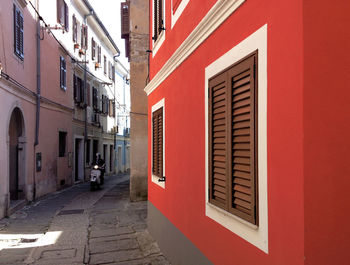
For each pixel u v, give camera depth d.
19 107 10.34
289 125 2.17
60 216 9.31
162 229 6.01
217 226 3.42
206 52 3.75
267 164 2.45
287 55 2.20
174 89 5.20
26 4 10.88
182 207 4.73
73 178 17.22
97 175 14.99
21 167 11.01
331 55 2.06
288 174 2.17
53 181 14.21
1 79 8.63
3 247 6.45
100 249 6.27
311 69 2.04
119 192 14.19
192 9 4.32
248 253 2.74
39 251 6.20
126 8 15.02
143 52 11.77
